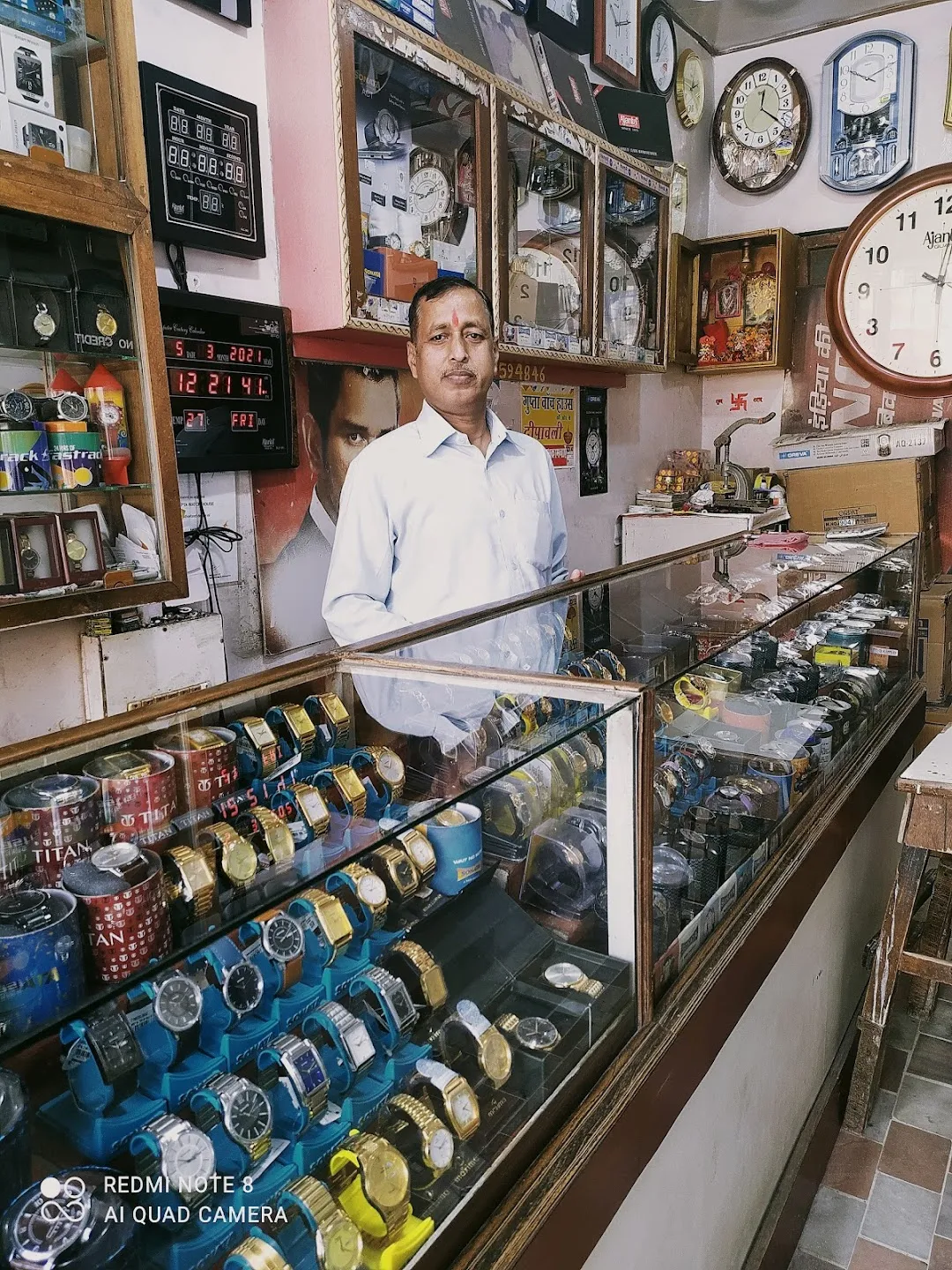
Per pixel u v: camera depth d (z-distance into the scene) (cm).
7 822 79
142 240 167
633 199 321
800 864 162
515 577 200
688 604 186
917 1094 213
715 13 384
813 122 403
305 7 201
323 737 106
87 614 164
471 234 248
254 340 214
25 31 148
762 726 168
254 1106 75
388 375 260
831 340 412
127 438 175
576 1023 99
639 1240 109
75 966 69
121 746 89
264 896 77
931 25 372
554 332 280
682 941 122
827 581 212
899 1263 168
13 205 144
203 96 197
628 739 100
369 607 181
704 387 454
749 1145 154
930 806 181
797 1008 178
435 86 224
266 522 229
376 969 90
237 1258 68
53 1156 67
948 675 352
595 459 372
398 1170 77
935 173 372
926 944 232
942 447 380
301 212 214
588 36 320
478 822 103
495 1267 76
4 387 161
